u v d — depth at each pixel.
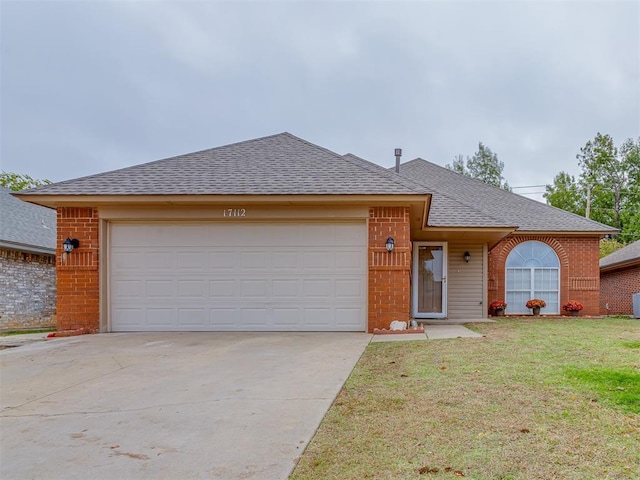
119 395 4.32
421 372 4.85
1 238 12.34
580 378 4.39
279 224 8.82
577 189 39.72
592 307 14.35
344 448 2.91
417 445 2.91
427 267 12.89
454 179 16.95
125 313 8.83
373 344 6.98
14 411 3.88
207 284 8.81
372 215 8.55
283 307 8.73
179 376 5.04
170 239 8.88
